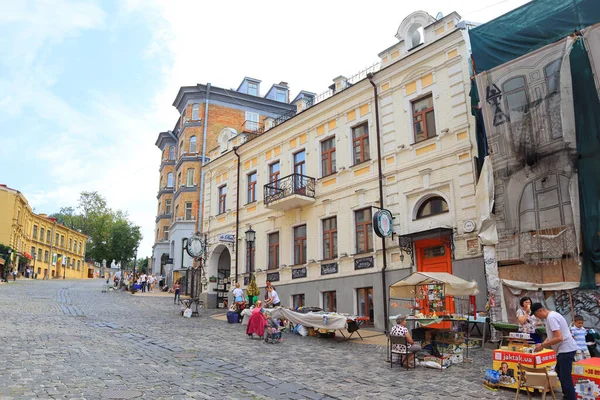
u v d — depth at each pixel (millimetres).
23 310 20531
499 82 13938
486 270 13789
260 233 24844
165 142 51375
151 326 17609
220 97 42031
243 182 27031
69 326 16234
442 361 10523
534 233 12789
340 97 21156
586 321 11586
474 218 15180
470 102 15891
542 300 12500
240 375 9602
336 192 20641
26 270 57500
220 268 29109
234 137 28797
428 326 11992
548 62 12906
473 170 15516
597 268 11516
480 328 14180
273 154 24969
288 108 44781
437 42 17234
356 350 13188
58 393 7492
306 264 21438
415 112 18109
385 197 18391
